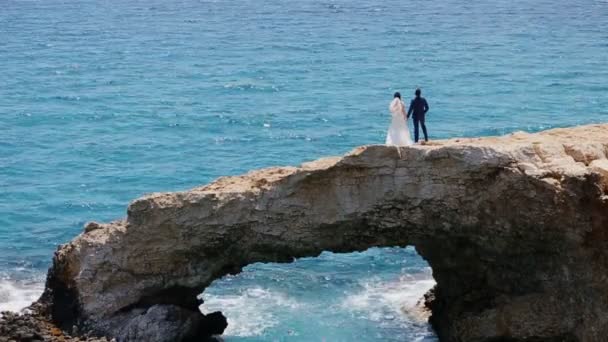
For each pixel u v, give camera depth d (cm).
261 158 6794
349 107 8388
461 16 16238
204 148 7075
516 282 3584
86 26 15362
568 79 9650
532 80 9612
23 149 7056
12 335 3681
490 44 12412
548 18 15712
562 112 8094
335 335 3922
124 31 14588
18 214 5606
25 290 4475
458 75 9956
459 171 3444
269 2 19638
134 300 3825
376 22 15462
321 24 15275
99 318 3800
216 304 4228
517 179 3338
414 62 10888
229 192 3700
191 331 3850
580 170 3222
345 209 3616
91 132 7594
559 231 3303
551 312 3450
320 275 4591
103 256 3803
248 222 3694
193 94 9144
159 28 14938
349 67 10625
